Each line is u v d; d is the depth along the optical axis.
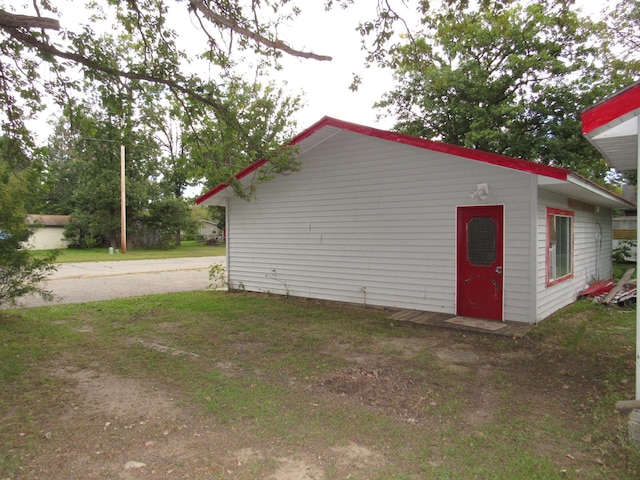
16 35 5.45
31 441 3.33
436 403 4.13
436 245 8.09
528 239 7.05
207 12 5.62
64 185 39.91
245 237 11.38
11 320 7.73
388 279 8.74
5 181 7.34
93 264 21.42
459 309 7.85
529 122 16.20
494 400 4.21
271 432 3.49
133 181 32.47
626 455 3.08
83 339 6.54
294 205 10.26
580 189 7.75
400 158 8.48
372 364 5.34
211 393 4.35
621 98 3.39
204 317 8.18
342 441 3.35
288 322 7.74
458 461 3.05
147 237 35.75
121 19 7.01
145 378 4.82
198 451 3.17
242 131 7.75
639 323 3.55
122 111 7.29
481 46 16.27
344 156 9.31
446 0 7.13
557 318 7.75
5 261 7.37
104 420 3.72
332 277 9.63
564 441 3.35
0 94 6.73
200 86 7.18
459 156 7.47
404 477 2.84
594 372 5.00
